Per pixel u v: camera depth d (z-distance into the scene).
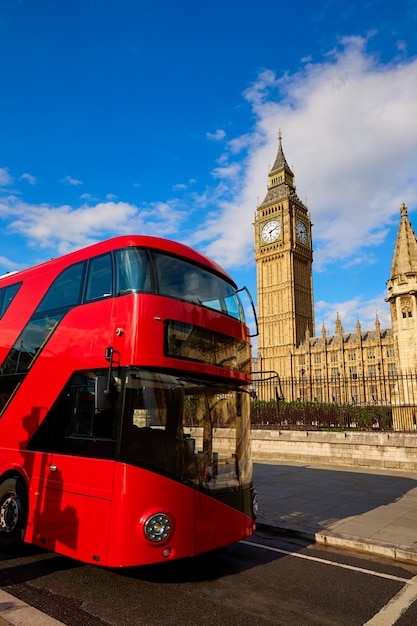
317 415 20.38
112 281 6.59
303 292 119.69
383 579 6.35
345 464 16.83
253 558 7.35
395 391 20.47
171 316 6.33
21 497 7.33
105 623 4.84
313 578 6.38
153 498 5.52
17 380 7.98
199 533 5.91
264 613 5.16
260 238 123.31
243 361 7.60
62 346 7.12
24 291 8.68
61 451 6.56
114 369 6.02
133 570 6.63
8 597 5.51
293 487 13.02
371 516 9.74
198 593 5.76
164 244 6.96
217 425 6.71
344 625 4.87
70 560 7.11
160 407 5.93
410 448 15.50
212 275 7.65
